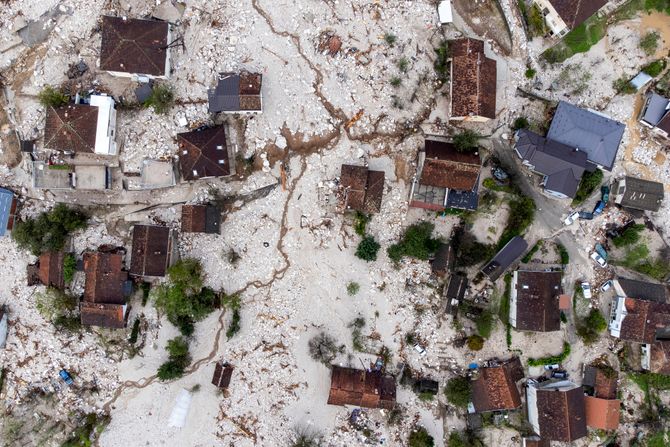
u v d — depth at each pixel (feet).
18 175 101.76
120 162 101.91
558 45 104.88
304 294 106.52
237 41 101.71
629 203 104.68
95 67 100.32
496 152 106.01
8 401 105.19
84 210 103.09
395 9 102.73
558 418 104.78
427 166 98.89
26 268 103.04
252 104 98.48
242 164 103.30
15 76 100.78
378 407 105.40
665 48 105.70
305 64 103.09
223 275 105.19
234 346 106.22
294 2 102.01
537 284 103.55
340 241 106.01
